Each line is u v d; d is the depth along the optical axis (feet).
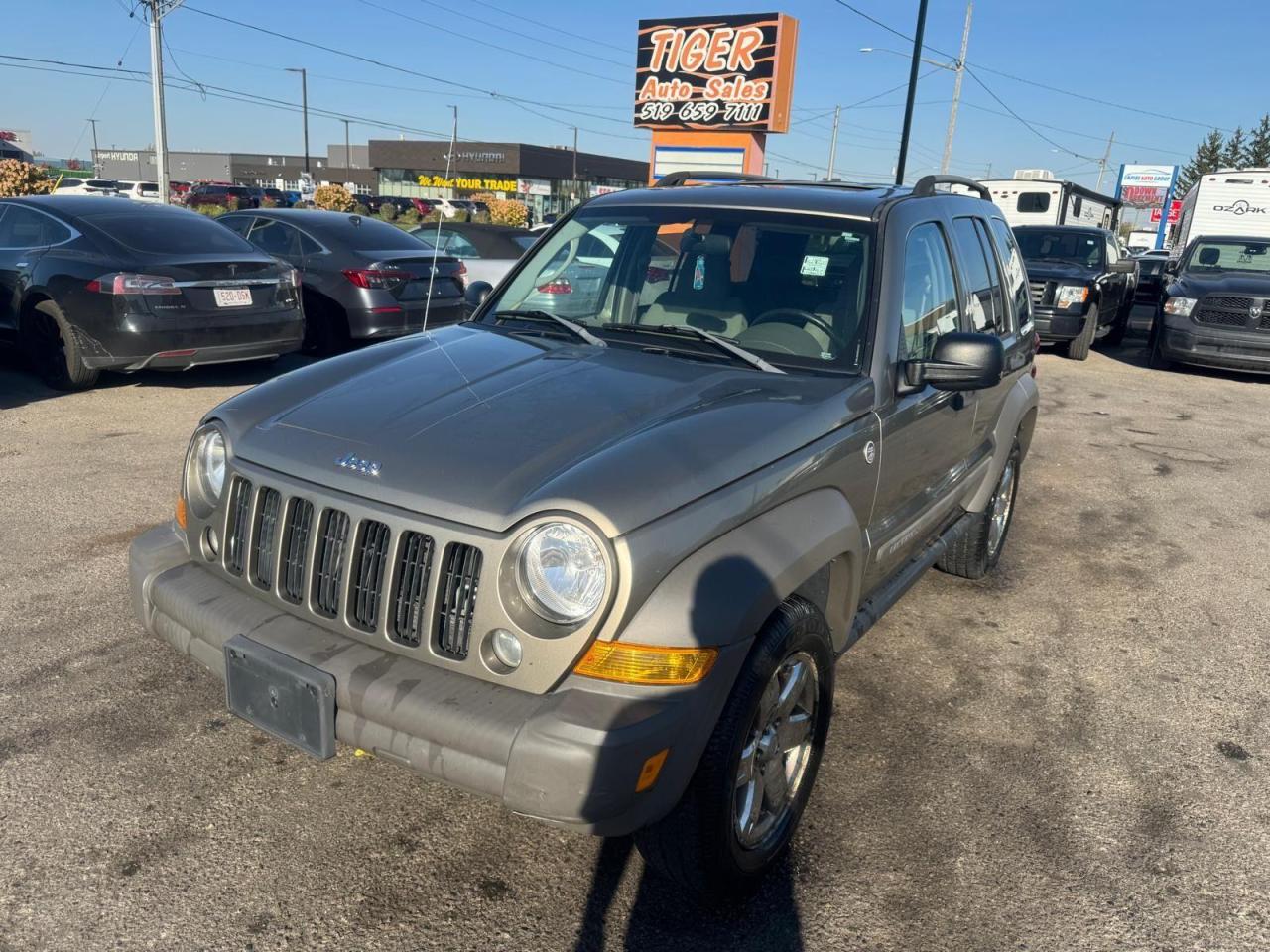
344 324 31.37
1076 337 44.60
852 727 11.93
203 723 11.07
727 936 8.38
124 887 8.55
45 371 26.66
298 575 8.44
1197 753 11.74
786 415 9.21
